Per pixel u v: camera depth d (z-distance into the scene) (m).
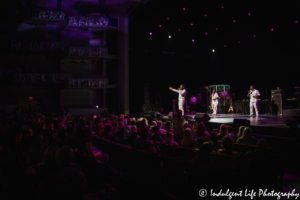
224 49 24.16
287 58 19.31
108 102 24.27
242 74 23.27
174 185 3.57
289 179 5.03
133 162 4.29
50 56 21.52
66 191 2.19
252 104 14.04
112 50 24.31
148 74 24.22
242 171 3.01
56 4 20.50
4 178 3.68
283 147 7.47
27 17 17.03
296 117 7.84
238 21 18.19
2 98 19.98
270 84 20.98
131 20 21.94
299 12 15.17
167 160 3.63
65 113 18.83
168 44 24.67
